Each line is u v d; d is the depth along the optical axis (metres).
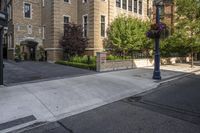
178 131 5.46
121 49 22.47
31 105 7.65
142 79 13.32
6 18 10.93
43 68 18.66
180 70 18.55
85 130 5.64
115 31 22.27
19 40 26.92
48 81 12.07
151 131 5.48
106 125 5.95
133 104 8.09
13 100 8.17
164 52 25.08
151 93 9.95
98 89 10.35
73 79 12.83
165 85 11.94
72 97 8.86
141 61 20.88
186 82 12.95
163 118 6.43
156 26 12.98
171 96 9.29
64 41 22.62
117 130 5.58
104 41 24.44
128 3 27.42
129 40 21.47
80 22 25.45
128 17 23.41
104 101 8.56
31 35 27.73
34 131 5.65
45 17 26.84
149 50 23.75
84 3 24.73
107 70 17.39
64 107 7.62
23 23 27.14
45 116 6.73
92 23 23.53
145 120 6.28
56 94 9.20
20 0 26.83
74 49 22.39
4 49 31.59
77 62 20.67
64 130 5.68
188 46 21.45
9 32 28.56
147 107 7.65
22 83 11.42
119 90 10.34
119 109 7.45
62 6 24.70
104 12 24.50
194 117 6.52
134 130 5.56
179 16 21.48
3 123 6.11
